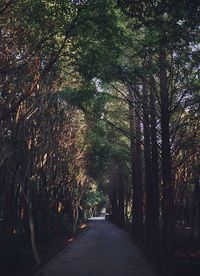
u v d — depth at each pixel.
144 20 11.52
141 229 33.69
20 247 21.30
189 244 29.59
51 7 14.45
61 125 29.94
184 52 16.55
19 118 20.80
